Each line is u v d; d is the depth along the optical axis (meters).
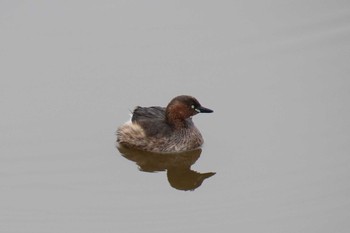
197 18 21.38
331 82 18.61
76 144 16.91
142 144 17.00
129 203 14.61
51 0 22.08
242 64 19.44
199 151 16.66
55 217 14.15
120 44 20.28
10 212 14.31
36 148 16.66
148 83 18.78
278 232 13.43
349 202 14.22
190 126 16.97
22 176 15.61
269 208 14.20
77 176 15.68
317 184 14.87
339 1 21.98
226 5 22.00
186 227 13.69
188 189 15.11
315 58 19.67
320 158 15.78
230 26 21.02
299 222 13.70
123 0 22.03
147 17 21.44
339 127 16.86
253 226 13.64
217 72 19.12
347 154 15.87
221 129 17.19
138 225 13.81
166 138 16.89
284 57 19.73
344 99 17.88
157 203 14.59
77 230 13.70
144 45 20.23
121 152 16.95
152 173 15.94
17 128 17.34
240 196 14.66
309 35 20.62
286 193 14.64
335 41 20.34
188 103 16.78
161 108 17.70
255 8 21.86
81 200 14.74
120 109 18.03
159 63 19.52
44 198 14.81
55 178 15.57
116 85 18.77
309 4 21.97
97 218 14.09
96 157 16.48
